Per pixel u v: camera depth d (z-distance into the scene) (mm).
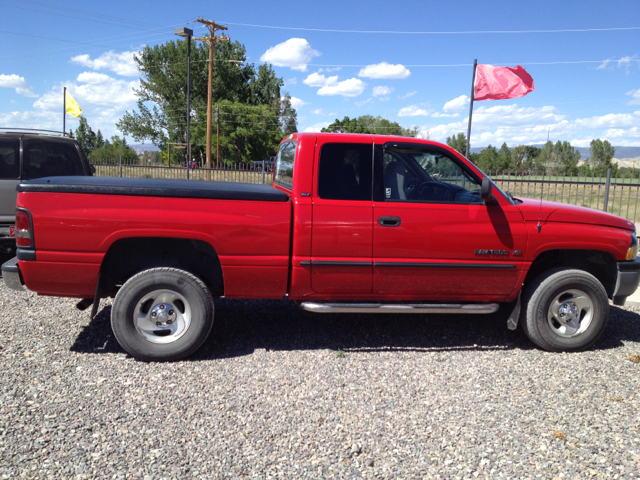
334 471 2662
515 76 9945
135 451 2775
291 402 3426
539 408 3424
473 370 4070
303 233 4070
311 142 4137
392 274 4234
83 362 3986
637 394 3662
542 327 4438
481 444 2963
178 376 3791
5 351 4105
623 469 2713
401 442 2965
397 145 4242
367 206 4141
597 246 4465
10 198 6766
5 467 2576
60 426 2998
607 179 9148
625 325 5348
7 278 3959
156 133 74562
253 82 84125
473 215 4270
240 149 75688
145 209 3883
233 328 4926
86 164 7312
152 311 4012
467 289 4406
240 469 2650
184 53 72188
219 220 3959
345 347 4516
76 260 3867
